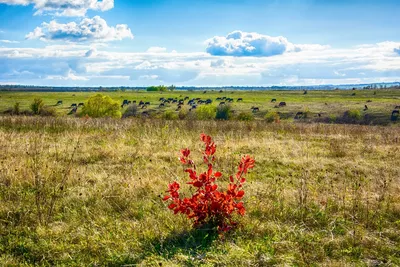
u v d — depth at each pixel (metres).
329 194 6.75
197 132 14.67
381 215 5.65
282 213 5.64
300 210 5.72
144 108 73.56
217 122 18.75
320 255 4.36
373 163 9.82
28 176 6.97
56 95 120.19
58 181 6.98
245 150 11.03
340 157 10.62
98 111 33.53
